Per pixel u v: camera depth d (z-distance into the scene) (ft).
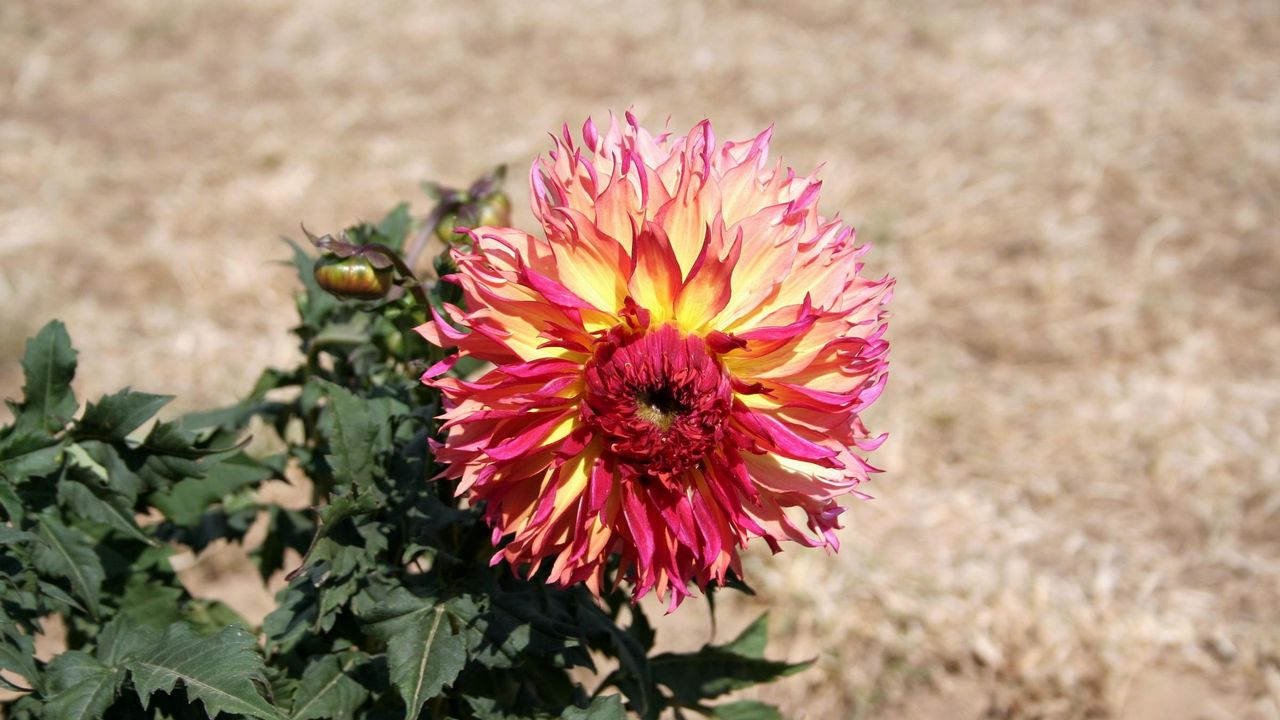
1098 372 4.96
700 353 1.51
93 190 6.08
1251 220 5.95
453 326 1.83
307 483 4.00
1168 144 6.66
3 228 5.65
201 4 8.60
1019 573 3.97
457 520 1.76
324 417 2.19
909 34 8.20
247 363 4.89
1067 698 3.55
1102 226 5.96
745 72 7.60
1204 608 3.84
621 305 1.55
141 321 5.12
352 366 2.22
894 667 3.66
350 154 6.54
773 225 1.55
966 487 4.39
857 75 7.59
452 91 7.35
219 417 2.37
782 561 3.96
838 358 1.55
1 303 5.06
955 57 7.81
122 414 1.86
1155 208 6.09
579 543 1.53
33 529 1.84
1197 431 4.58
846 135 6.81
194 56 7.79
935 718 3.52
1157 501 4.31
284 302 5.36
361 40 8.09
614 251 1.51
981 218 6.03
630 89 7.38
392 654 1.67
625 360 1.49
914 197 6.21
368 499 1.72
